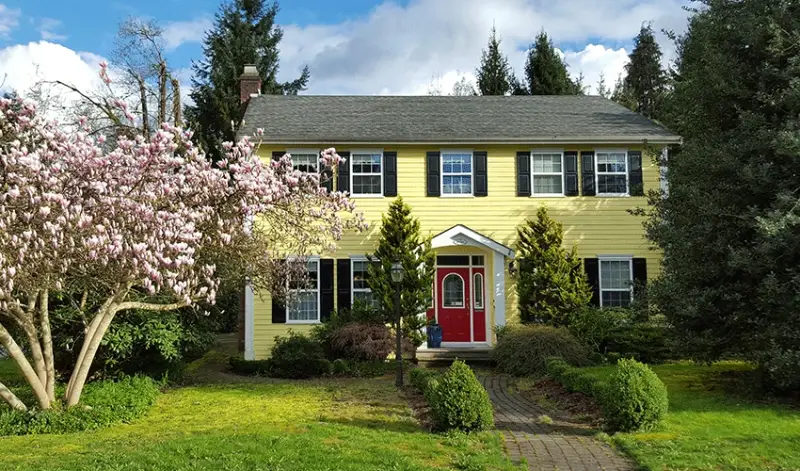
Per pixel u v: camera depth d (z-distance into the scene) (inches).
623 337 660.7
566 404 447.5
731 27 475.2
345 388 518.3
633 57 1750.7
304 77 1406.3
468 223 740.0
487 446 316.5
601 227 742.5
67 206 333.4
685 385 504.1
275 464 271.1
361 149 739.4
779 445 315.0
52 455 297.4
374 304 717.9
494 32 1475.1
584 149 752.3
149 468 267.4
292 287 590.9
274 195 467.5
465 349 687.7
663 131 755.4
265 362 646.5
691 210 487.8
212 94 1264.8
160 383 521.0
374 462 276.4
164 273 365.4
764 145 432.1
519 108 842.8
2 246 317.1
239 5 1362.0
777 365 390.6
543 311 692.1
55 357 503.8
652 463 286.2
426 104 852.0
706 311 454.0
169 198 402.0
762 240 420.8
